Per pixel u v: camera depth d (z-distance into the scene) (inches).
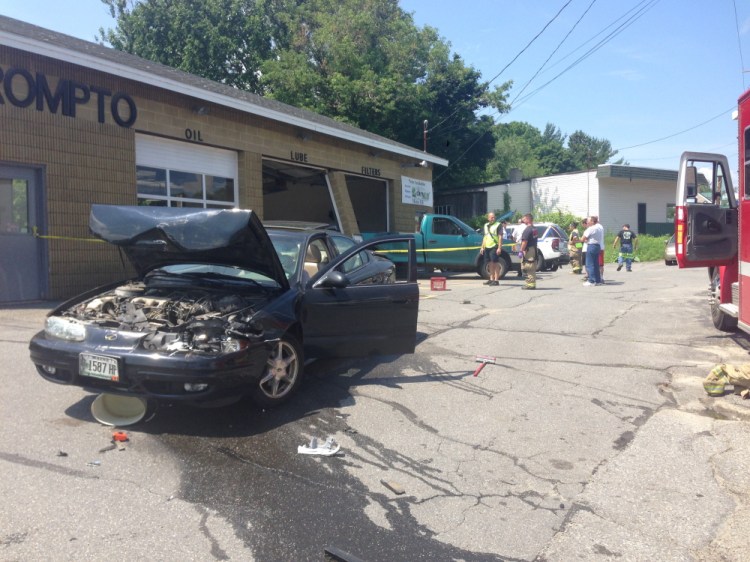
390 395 246.8
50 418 204.5
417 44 1466.5
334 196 758.5
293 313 221.9
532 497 165.0
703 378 277.0
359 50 1375.5
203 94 536.1
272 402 218.2
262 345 202.7
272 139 646.5
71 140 444.8
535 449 197.6
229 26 1405.0
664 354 321.1
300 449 187.0
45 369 202.1
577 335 367.9
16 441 185.0
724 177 342.3
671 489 170.9
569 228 1278.3
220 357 187.2
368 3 1374.3
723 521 153.6
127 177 486.3
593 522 152.5
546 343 346.0
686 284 642.8
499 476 177.3
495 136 1653.5
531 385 266.5
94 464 171.9
